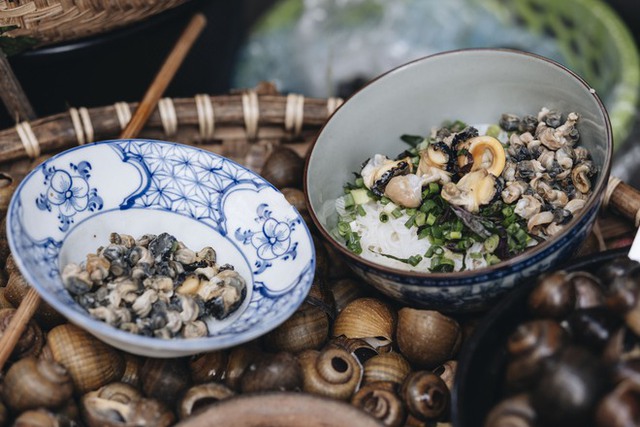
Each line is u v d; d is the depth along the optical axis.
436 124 0.65
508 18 1.03
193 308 0.55
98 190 0.58
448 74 0.63
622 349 0.48
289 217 0.58
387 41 1.04
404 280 0.54
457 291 0.54
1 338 0.54
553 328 0.49
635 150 0.93
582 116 0.60
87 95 0.79
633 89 0.95
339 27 1.04
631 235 0.64
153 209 0.60
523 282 0.55
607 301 0.50
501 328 0.52
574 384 0.46
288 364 0.53
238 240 0.59
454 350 0.56
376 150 0.65
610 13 0.99
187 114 0.69
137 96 0.81
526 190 0.59
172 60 0.70
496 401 0.51
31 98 0.78
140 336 0.50
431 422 0.54
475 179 0.58
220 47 0.89
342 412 0.50
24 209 0.54
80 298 0.54
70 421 0.52
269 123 0.70
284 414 0.51
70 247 0.57
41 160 0.66
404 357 0.57
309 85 1.03
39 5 0.66
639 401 0.46
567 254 0.56
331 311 0.59
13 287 0.57
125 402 0.53
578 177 0.59
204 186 0.60
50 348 0.54
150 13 0.72
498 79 0.63
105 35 0.73
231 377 0.55
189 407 0.53
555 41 1.01
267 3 1.05
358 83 1.03
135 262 0.56
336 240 0.60
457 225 0.58
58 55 0.72
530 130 0.62
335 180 0.63
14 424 0.51
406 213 0.60
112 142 0.59
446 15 1.04
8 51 0.69
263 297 0.56
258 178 0.59
